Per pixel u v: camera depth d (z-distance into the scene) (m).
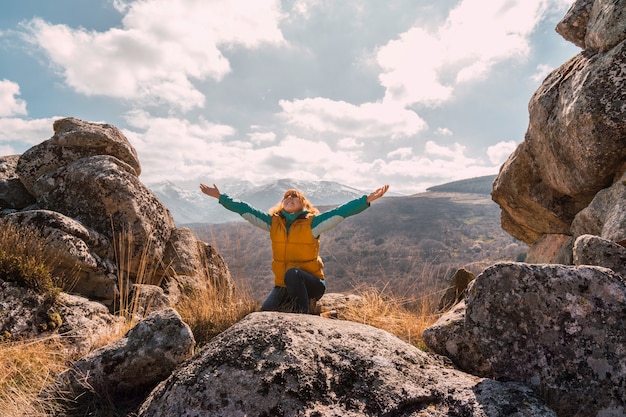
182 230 8.46
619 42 4.68
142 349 3.28
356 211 4.65
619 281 2.74
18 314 4.71
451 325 3.43
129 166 7.55
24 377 3.60
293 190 5.08
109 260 6.54
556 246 6.55
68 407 3.01
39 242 5.53
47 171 7.43
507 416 2.31
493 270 2.98
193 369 2.74
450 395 2.57
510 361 2.75
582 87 4.81
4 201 7.31
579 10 5.79
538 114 5.82
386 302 5.87
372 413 2.47
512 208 7.21
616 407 2.44
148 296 6.59
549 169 5.91
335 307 5.74
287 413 2.43
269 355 2.75
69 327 5.04
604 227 4.04
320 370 2.70
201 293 6.05
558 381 2.59
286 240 4.91
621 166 4.71
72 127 7.85
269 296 4.98
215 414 2.43
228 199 5.31
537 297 2.80
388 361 2.86
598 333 2.62
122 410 3.02
